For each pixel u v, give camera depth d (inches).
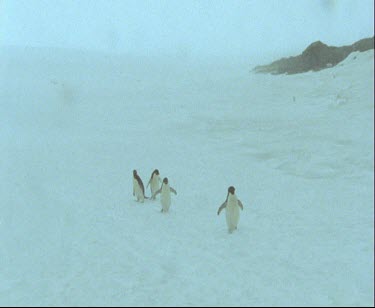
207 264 351.9
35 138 1013.8
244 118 948.0
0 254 419.5
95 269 362.9
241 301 289.0
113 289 323.0
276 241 387.9
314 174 601.9
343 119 791.1
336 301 278.1
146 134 965.2
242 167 676.7
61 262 384.5
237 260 354.9
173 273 342.3
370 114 777.6
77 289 328.8
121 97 1370.6
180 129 967.6
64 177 695.1
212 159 735.1
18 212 544.4
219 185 597.6
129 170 715.4
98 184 648.4
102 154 833.5
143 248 398.0
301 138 751.7
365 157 615.8
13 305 310.7
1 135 1061.8
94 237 437.4
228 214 413.7
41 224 493.0
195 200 540.7
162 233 432.5
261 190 557.3
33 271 373.1
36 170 748.0
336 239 378.9
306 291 294.8
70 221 495.8
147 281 331.6
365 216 426.9
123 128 1043.3
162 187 498.0
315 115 856.3
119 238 428.1
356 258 337.4
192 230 436.1
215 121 975.0
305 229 410.6
